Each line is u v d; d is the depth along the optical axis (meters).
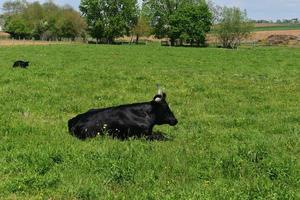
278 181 8.85
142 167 9.56
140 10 131.62
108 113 12.64
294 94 22.45
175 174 9.29
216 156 10.33
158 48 78.69
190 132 13.66
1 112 15.69
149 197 7.93
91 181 8.73
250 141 12.30
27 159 9.86
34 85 22.64
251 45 115.00
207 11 121.00
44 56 48.38
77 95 20.55
